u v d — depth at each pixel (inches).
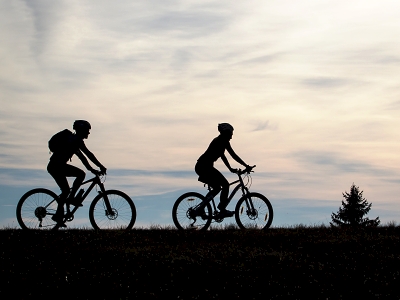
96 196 597.6
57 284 463.8
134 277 483.2
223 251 552.1
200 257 533.3
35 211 589.9
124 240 578.9
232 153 612.4
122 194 601.6
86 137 586.6
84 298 442.0
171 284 474.0
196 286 473.1
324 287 485.1
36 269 491.2
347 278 506.6
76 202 587.8
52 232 590.9
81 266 501.7
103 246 554.9
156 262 515.5
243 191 629.0
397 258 559.8
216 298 452.1
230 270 507.5
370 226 692.7
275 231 634.8
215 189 613.9
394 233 657.0
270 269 516.4
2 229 604.4
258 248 570.9
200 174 612.4
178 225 618.5
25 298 437.1
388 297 469.7
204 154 614.5
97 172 593.0
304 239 609.3
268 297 459.8
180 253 541.3
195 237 599.8
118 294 450.6
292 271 514.3
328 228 678.5
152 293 454.0
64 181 582.6
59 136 582.2
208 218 615.8
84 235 585.0
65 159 581.3
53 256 524.1
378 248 590.6
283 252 564.7
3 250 535.8
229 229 639.1
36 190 592.7
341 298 465.1
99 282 470.0
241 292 466.6
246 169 620.7
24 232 587.2
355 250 581.9
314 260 548.7
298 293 470.6
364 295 472.7
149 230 623.8
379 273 521.0
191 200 619.5
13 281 466.0
